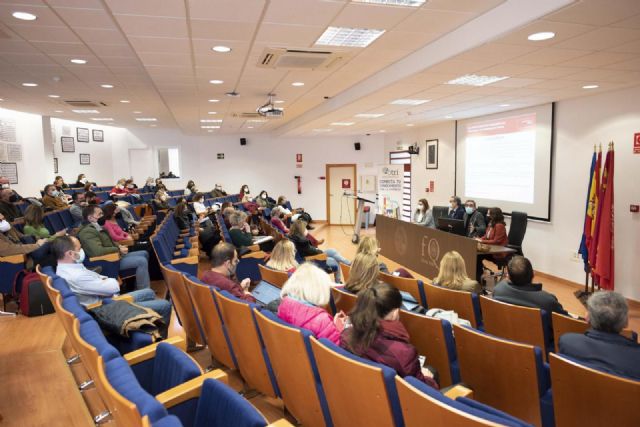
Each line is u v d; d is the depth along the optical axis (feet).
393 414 5.58
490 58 13.61
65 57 16.17
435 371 8.54
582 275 22.63
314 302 8.55
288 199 51.24
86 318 7.36
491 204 28.99
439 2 10.83
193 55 15.23
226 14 11.28
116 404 4.41
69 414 8.48
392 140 45.03
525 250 26.30
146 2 10.41
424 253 24.34
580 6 9.48
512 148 26.84
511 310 10.30
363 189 45.65
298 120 35.45
